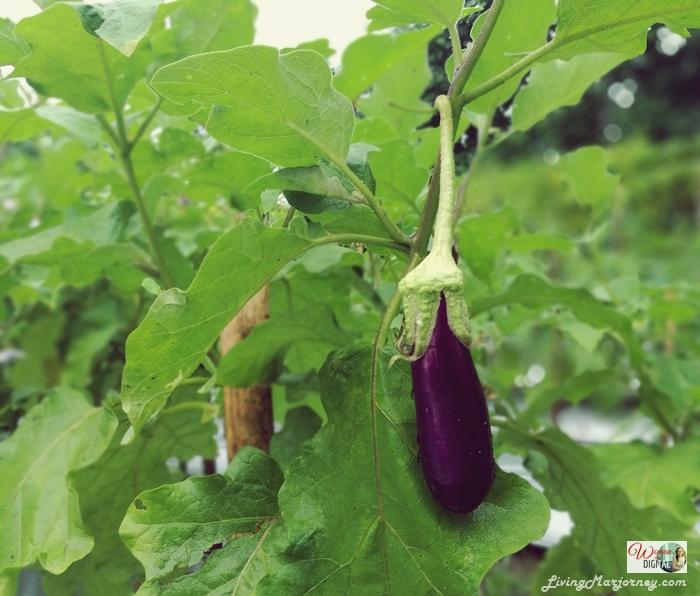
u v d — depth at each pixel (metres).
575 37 0.34
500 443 0.54
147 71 0.46
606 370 0.77
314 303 0.43
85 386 0.89
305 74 0.30
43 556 0.36
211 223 0.79
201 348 0.32
